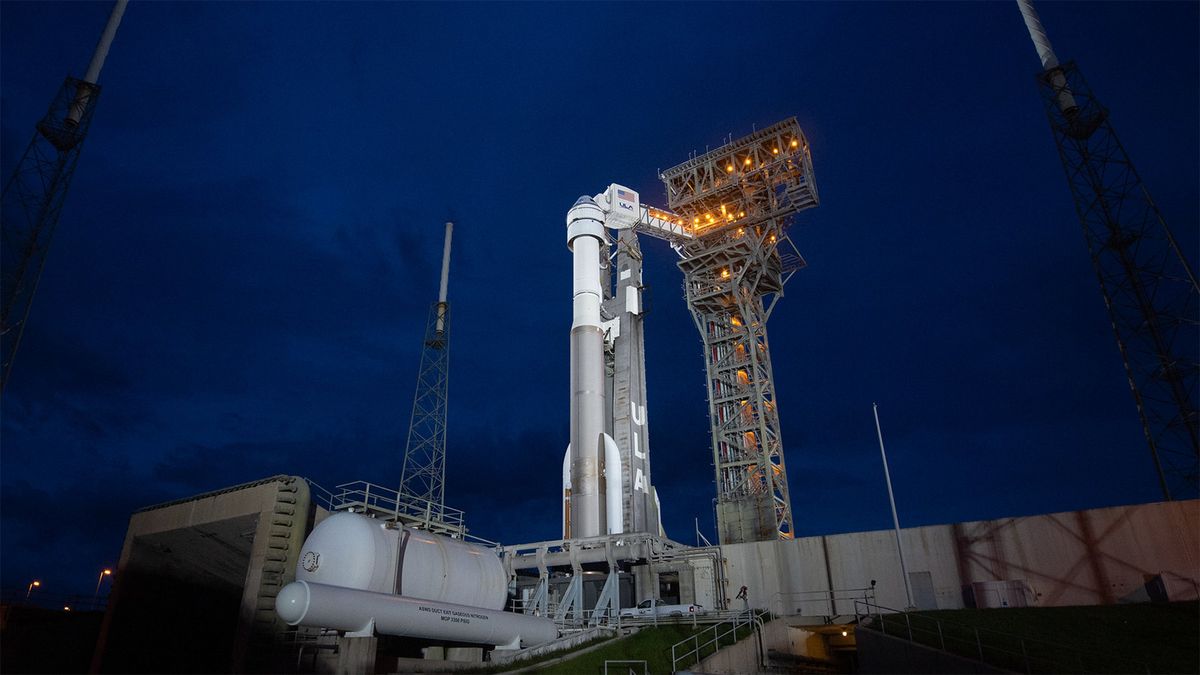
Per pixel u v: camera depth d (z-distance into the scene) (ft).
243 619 87.92
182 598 107.45
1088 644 88.22
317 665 79.87
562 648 103.71
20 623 118.11
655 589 150.92
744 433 207.82
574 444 183.62
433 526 114.52
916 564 135.44
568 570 162.09
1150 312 161.68
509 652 100.17
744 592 138.41
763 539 192.54
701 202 228.84
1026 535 128.47
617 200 218.59
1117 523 122.72
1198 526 118.01
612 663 92.43
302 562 86.48
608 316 210.59
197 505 102.58
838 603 139.23
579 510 175.94
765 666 110.01
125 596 103.60
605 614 141.38
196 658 105.50
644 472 193.77
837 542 144.15
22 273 154.81
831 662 132.05
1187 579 112.47
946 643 93.66
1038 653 85.46
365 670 77.05
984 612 106.63
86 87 171.83
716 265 225.56
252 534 97.86
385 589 87.30
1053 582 123.65
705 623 115.65
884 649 98.32
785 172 217.36
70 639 118.73
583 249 204.33
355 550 85.40
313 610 74.49
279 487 95.50
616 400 199.41
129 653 101.50
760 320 218.59
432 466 193.88
